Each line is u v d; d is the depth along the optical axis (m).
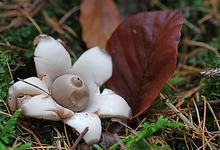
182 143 0.34
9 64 0.36
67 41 0.43
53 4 0.45
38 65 0.34
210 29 0.46
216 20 0.46
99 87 0.35
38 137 0.33
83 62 0.35
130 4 0.46
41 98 0.32
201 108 0.36
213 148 0.33
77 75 0.35
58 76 0.35
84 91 0.33
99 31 0.42
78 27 0.44
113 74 0.37
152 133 0.34
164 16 0.36
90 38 0.42
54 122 0.34
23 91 0.32
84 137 0.32
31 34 0.41
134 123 0.36
